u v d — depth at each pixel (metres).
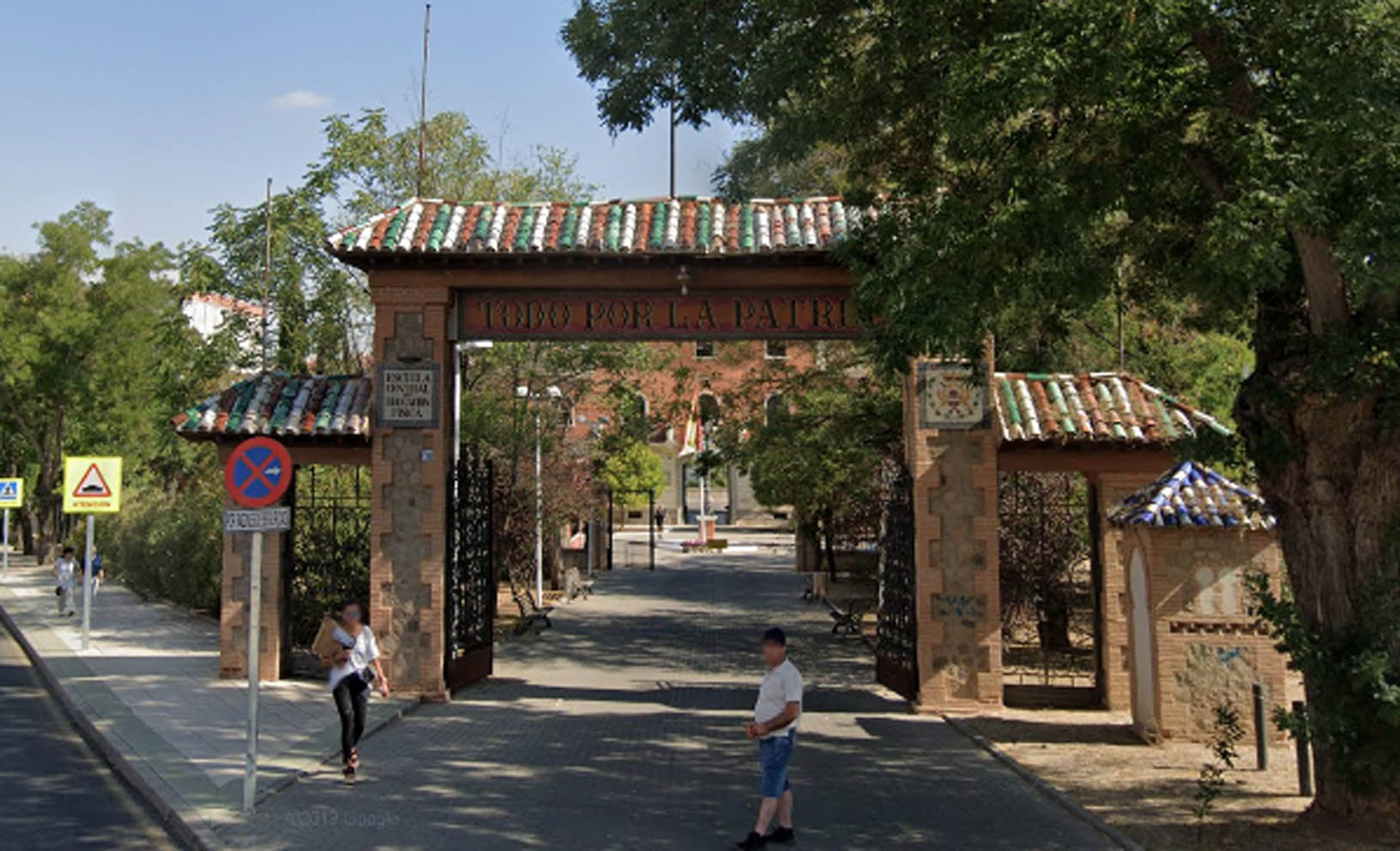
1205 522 11.95
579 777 10.49
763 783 8.17
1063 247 9.83
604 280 14.48
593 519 33.62
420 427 14.70
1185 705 12.06
